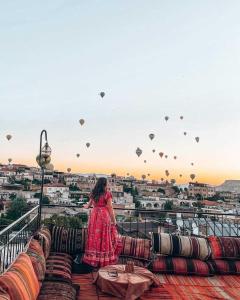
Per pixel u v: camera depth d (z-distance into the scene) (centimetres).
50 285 369
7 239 361
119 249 537
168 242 553
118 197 12600
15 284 258
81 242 529
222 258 559
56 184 13025
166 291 446
